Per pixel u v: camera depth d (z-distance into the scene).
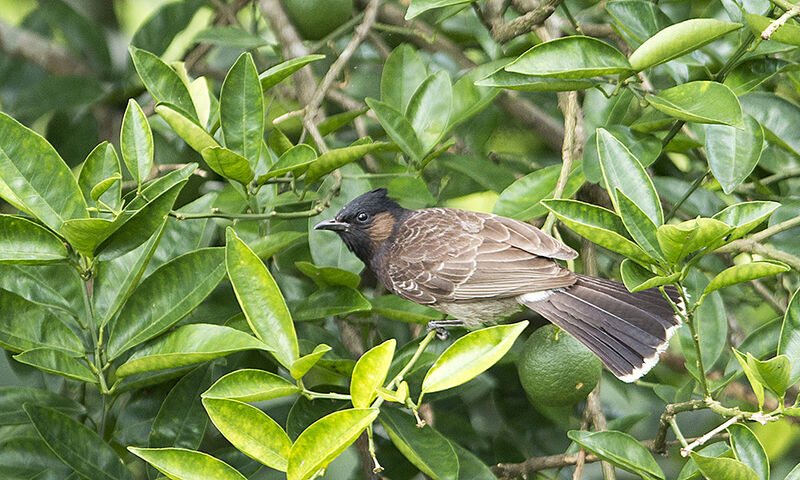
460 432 11.08
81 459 8.00
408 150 9.91
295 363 6.66
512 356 10.29
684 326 9.18
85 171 7.72
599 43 8.38
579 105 11.64
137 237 7.46
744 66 9.43
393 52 11.33
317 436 5.99
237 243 7.16
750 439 6.76
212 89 13.26
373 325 10.66
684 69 9.77
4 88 13.38
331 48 12.59
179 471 6.23
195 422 8.48
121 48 14.47
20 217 7.32
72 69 13.30
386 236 10.62
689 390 9.12
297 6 11.88
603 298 9.61
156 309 8.00
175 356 7.27
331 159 8.92
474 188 12.20
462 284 10.20
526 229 10.23
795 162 11.46
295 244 11.12
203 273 8.10
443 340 9.97
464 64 13.19
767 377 6.53
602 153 7.49
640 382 10.27
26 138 7.30
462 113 10.55
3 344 7.71
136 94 13.13
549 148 13.33
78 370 7.72
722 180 8.75
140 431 8.81
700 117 7.96
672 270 6.77
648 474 7.57
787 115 10.22
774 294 11.87
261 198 10.01
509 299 10.18
